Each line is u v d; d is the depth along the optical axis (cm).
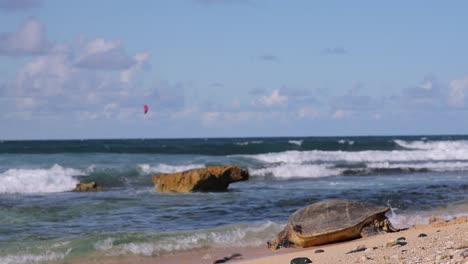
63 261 1287
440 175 3578
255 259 1194
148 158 4003
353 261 937
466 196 2316
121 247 1385
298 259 1023
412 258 871
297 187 2769
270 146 5106
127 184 2989
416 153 4753
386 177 3434
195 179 2539
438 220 1672
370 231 1393
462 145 5550
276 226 1627
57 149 4419
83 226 1675
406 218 1781
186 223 1758
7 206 2009
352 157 4512
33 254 1317
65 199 2300
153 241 1439
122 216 1861
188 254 1356
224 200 2248
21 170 2936
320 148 5459
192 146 4775
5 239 1471
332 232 1373
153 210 1991
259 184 2973
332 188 2689
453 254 844
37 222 1730
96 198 2319
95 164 3512
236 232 1552
